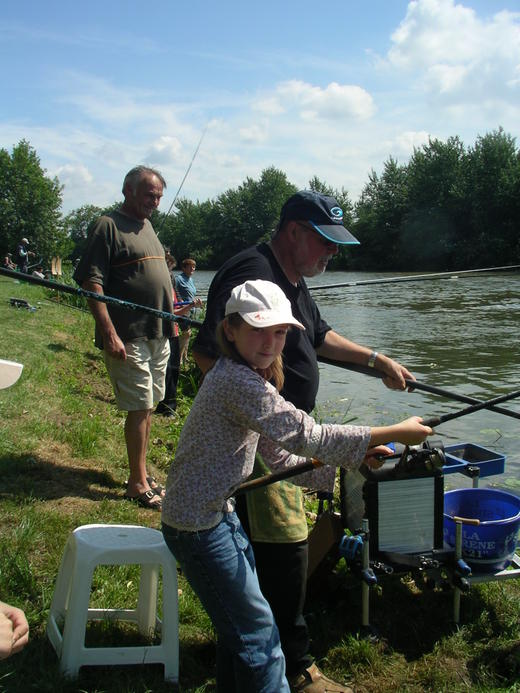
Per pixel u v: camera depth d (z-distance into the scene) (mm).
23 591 3258
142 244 4520
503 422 7812
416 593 3557
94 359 9930
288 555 2766
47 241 63344
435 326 17047
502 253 60250
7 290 17406
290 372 2883
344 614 3385
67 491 4453
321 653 3107
